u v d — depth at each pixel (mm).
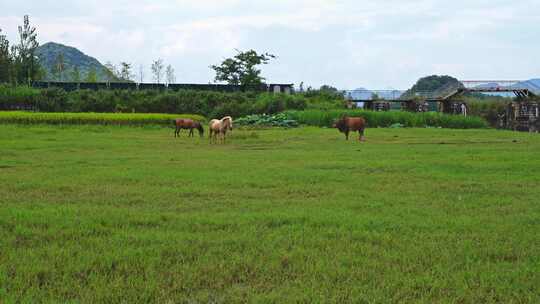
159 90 54438
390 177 11719
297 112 43781
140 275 5016
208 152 18344
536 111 54000
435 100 59375
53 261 5367
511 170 13117
